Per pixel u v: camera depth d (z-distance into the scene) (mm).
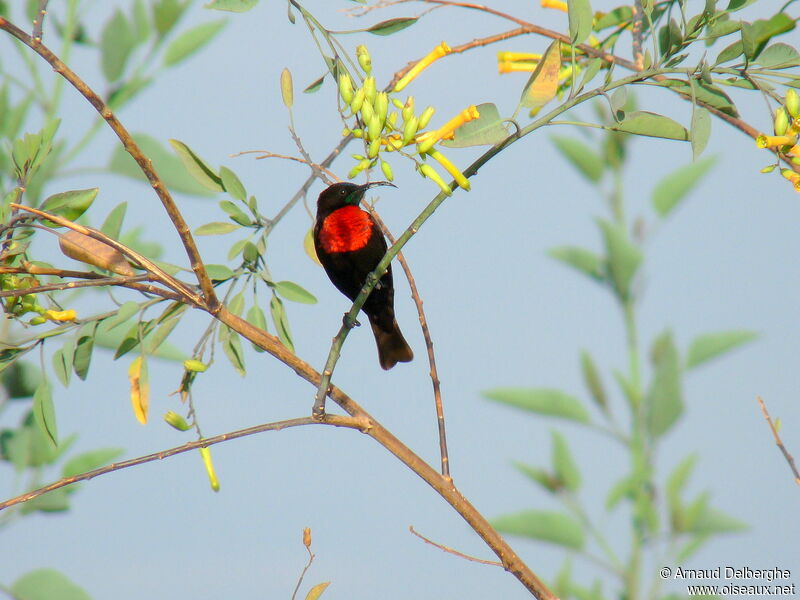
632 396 6797
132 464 6289
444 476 6770
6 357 7445
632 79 6234
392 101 6516
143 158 6309
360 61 7020
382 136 6520
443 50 7117
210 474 7461
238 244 7980
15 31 5879
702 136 5941
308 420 6598
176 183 8180
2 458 8000
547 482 6699
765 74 6184
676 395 6672
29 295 7320
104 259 6895
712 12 6270
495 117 6332
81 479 6035
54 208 7086
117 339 7969
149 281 7520
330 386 7023
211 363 7641
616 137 7523
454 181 6492
